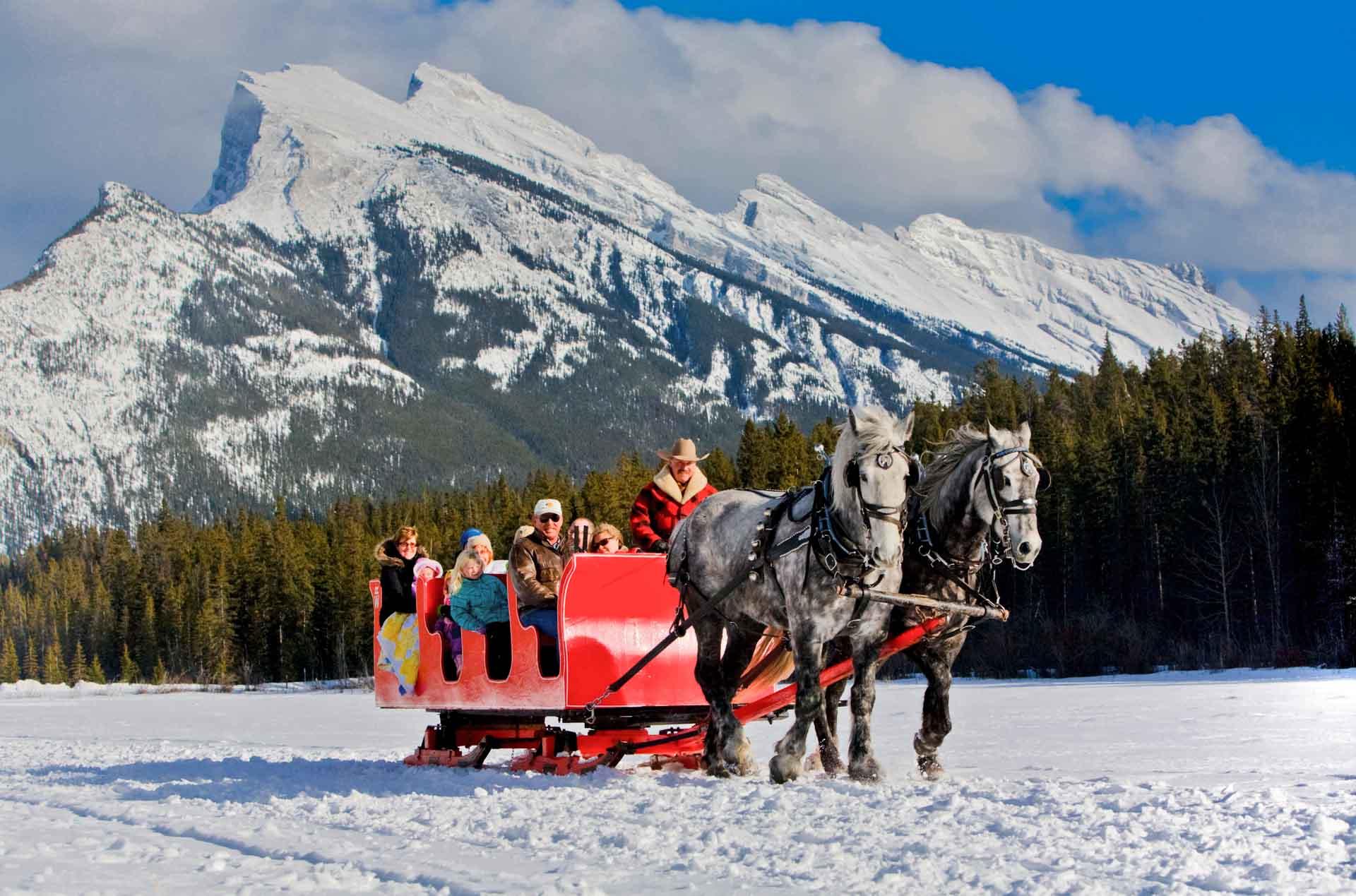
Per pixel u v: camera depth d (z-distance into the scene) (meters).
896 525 9.82
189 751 17.80
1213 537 64.69
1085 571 71.62
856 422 10.07
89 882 7.30
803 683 10.31
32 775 14.61
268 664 117.31
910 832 7.60
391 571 13.98
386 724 25.52
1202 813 7.97
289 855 8.04
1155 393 100.94
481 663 12.39
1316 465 59.00
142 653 125.62
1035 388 124.50
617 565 11.93
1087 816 7.94
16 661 134.00
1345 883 6.15
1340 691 27.03
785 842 7.54
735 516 11.36
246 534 140.12
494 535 111.25
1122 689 33.09
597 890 6.47
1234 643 57.75
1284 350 82.62
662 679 12.07
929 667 10.98
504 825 8.66
